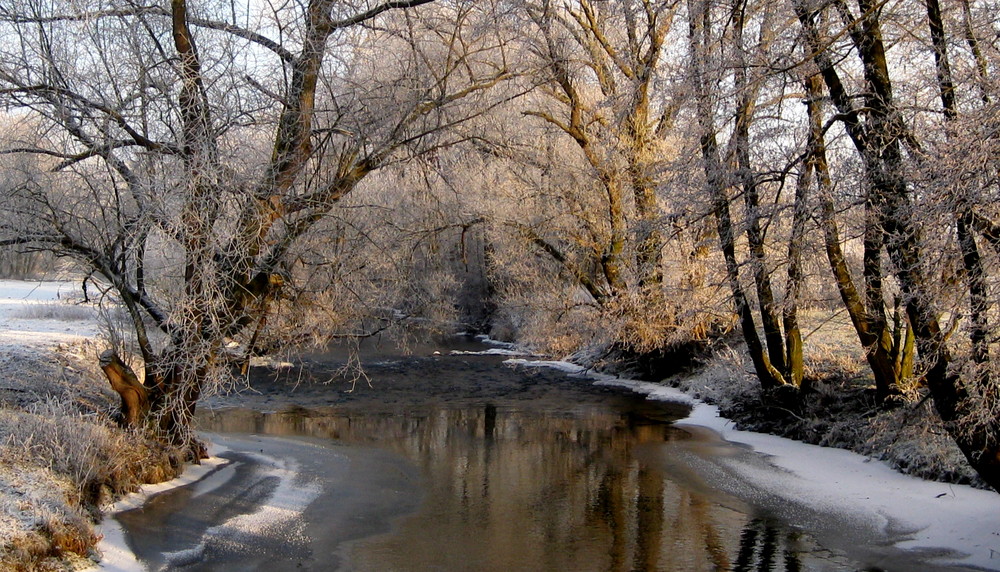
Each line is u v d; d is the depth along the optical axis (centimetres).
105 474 966
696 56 1367
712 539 970
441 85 1373
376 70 1416
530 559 898
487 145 1973
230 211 1101
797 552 920
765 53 1195
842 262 1362
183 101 1058
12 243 1053
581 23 2081
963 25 911
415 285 2323
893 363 1384
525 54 2044
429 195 1912
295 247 1288
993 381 772
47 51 1030
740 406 1762
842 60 1091
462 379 2403
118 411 1187
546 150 2180
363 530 991
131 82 1059
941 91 920
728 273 1535
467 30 1800
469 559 896
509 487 1213
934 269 822
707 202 1450
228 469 1236
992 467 864
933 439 1177
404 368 2608
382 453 1441
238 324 1156
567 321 2453
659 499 1148
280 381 2295
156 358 1126
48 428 954
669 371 2322
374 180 1944
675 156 1902
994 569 838
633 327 2098
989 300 754
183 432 1163
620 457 1417
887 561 885
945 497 1063
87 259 1078
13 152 1032
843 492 1144
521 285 2630
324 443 1513
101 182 1073
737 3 1227
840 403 1514
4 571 681
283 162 1151
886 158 986
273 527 977
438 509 1092
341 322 1582
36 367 1338
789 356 1605
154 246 1127
